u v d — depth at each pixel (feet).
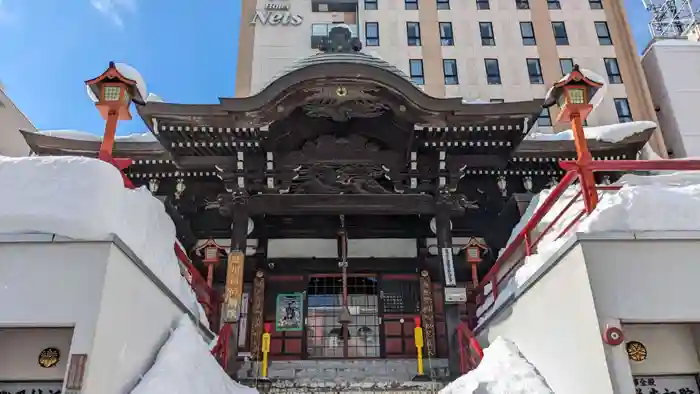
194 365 24.00
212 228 48.29
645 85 102.63
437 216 43.21
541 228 32.12
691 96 101.04
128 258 21.34
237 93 103.96
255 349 43.98
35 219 19.84
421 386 33.06
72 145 45.24
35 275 19.44
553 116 100.37
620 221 21.44
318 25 110.73
